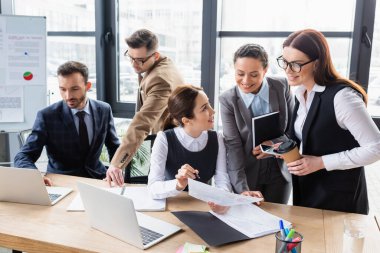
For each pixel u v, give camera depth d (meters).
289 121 1.95
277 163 1.95
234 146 1.85
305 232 1.35
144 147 2.17
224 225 1.38
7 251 2.33
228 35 2.89
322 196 1.62
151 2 3.08
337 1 2.58
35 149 2.09
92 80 3.35
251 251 1.21
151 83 2.18
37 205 1.57
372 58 2.54
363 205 1.67
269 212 1.52
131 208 1.17
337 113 1.49
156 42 2.26
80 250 1.22
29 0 3.45
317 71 1.53
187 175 1.51
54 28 3.41
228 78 2.97
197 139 1.76
